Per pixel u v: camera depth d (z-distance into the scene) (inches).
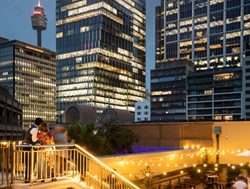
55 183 391.2
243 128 1165.7
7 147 363.3
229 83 5447.8
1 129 2234.3
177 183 1008.9
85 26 7411.4
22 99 7573.8
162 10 7524.6
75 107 2452.0
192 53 6692.9
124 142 1395.2
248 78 5260.8
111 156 702.5
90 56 7258.9
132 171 764.6
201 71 5767.7
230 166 1125.7
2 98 2263.8
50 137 416.5
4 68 7578.7
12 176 360.8
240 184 569.3
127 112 2721.5
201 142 1234.6
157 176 893.8
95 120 2500.0
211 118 5595.5
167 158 959.0
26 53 7765.8
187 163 1098.1
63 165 415.5
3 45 7628.0
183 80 5959.6
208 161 1192.8
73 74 7465.6
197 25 6668.3
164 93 6176.2
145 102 7416.3
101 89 7313.0
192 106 5821.9
